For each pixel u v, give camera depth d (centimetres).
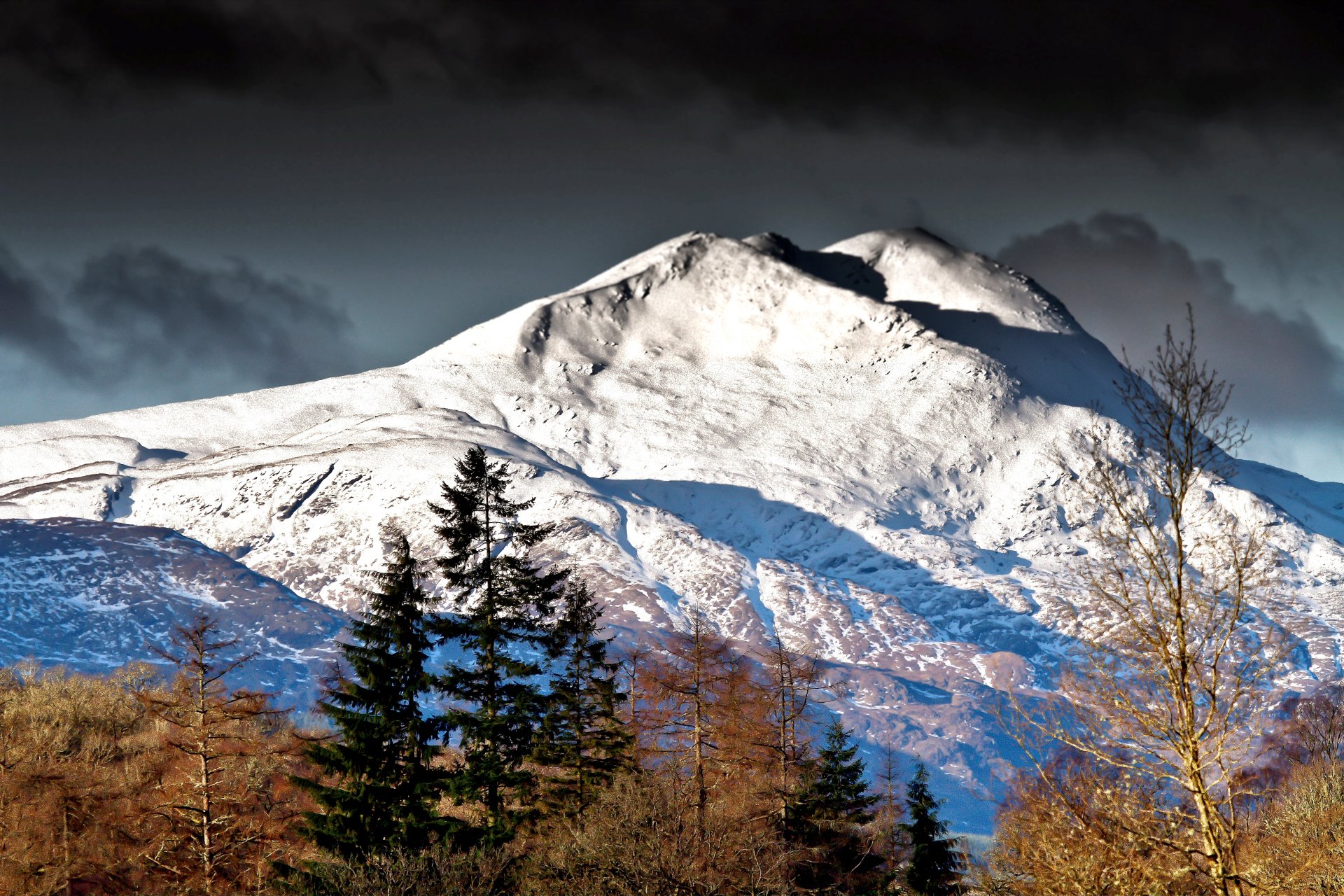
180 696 8300
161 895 8012
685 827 6738
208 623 8525
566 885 6444
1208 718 3272
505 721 7731
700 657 8856
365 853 6931
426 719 7750
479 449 8200
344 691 7575
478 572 7981
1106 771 3447
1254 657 3319
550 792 8425
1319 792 5978
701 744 8450
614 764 8700
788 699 8919
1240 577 3309
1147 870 3297
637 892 6125
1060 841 3412
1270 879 3538
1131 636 3388
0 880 8412
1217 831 3225
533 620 8175
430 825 7288
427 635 7900
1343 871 3775
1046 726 3500
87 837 8900
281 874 7169
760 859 6869
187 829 8369
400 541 7906
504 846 7162
